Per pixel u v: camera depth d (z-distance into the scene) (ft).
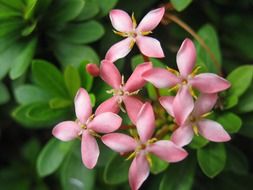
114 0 1.09
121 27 0.96
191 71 0.91
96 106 1.05
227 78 1.02
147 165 0.93
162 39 1.19
